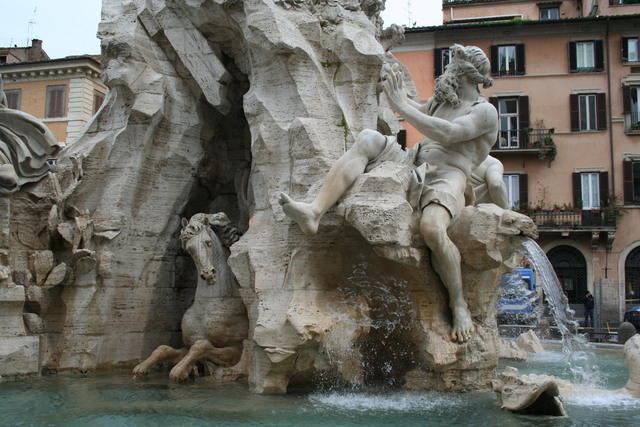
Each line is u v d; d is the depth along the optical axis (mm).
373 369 8156
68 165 9695
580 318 25984
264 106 8602
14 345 8625
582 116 32031
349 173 7395
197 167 10297
